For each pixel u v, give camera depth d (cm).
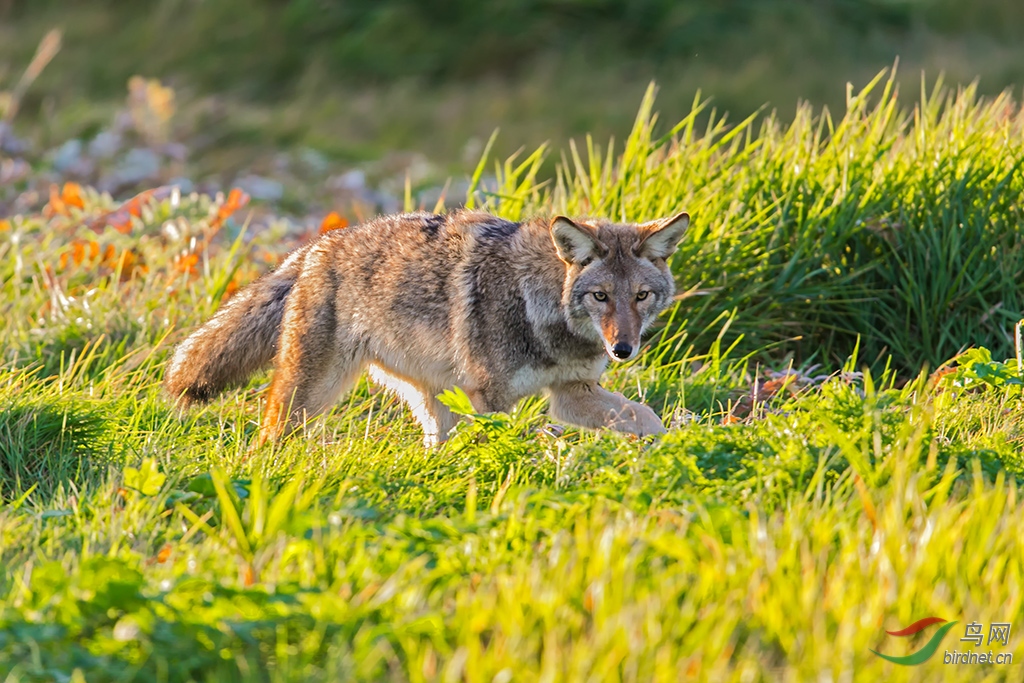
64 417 1257
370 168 3791
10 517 1020
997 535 841
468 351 1349
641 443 1140
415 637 724
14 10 5378
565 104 4444
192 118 4128
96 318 1708
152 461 1044
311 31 5162
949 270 1678
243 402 1484
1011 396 1329
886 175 1784
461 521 939
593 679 669
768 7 5334
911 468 978
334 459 1170
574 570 781
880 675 688
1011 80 4144
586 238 1274
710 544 811
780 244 1770
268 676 708
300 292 1440
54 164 3500
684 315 1716
